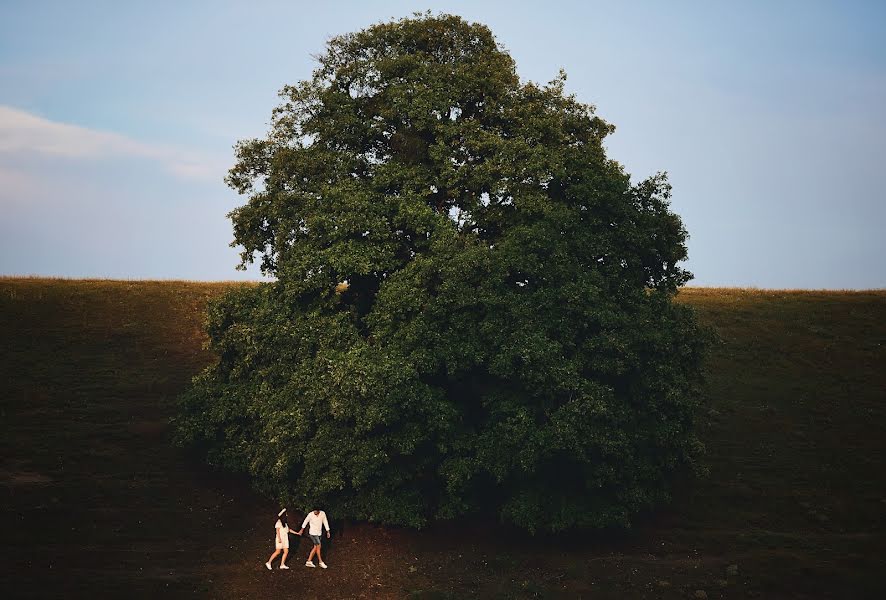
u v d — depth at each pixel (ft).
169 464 116.98
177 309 183.83
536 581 89.40
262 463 99.04
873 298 194.70
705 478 117.60
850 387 146.72
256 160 111.04
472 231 104.32
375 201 101.65
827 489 114.01
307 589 86.53
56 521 96.99
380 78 106.52
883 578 86.48
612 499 96.68
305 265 99.04
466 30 110.32
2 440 118.01
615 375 94.38
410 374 90.84
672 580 88.38
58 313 173.17
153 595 81.35
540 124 102.73
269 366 101.60
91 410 131.44
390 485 96.17
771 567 89.76
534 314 93.40
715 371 155.84
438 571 92.02
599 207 100.12
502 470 91.56
